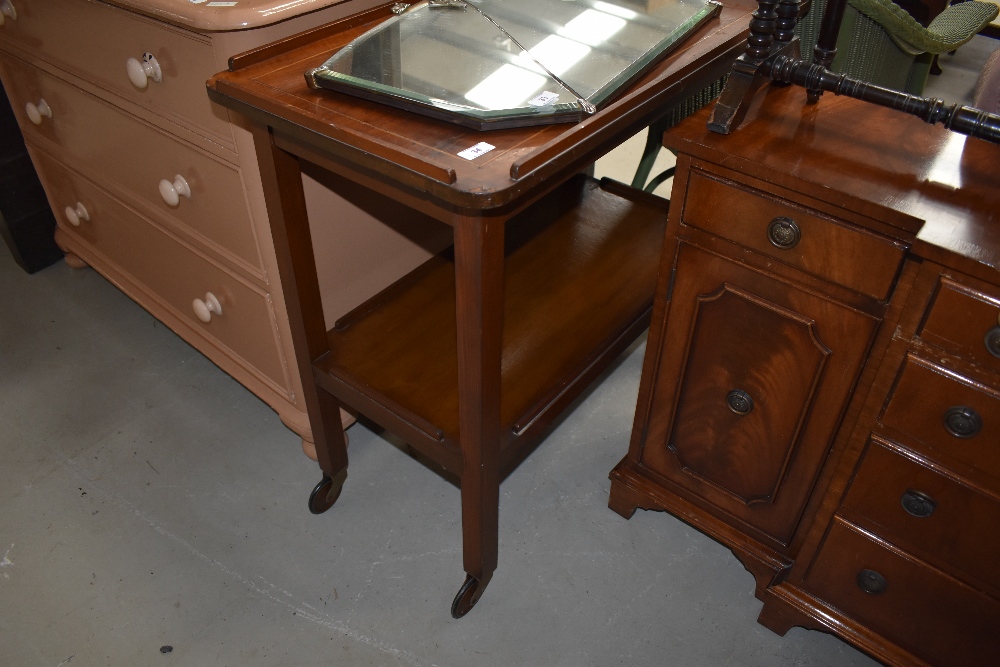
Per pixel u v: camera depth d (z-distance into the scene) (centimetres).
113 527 148
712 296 107
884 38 146
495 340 98
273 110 92
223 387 179
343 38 109
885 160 92
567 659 129
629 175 253
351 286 139
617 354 134
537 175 81
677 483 135
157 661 127
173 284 162
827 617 122
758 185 93
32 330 192
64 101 151
